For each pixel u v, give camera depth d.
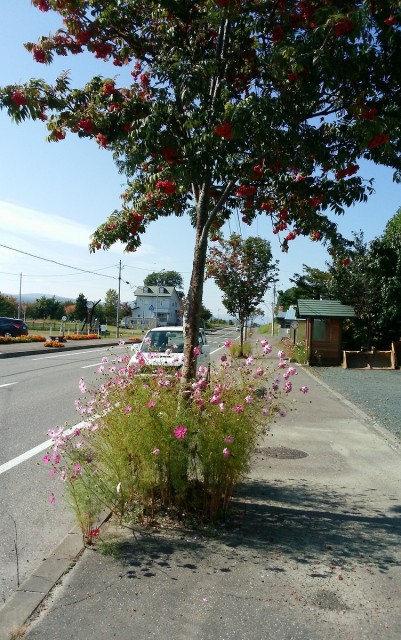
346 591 3.49
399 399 12.84
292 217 6.48
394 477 6.30
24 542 4.45
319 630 3.05
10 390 13.18
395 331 23.56
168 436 4.37
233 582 3.56
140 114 4.93
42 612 3.16
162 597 3.35
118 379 4.86
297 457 7.16
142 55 5.84
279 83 5.12
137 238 6.56
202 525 4.48
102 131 5.03
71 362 21.44
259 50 5.35
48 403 11.26
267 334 68.88
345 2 4.45
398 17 4.38
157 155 5.16
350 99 5.07
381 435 8.73
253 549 4.09
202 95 4.99
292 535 4.40
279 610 3.24
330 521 4.76
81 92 5.17
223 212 6.86
